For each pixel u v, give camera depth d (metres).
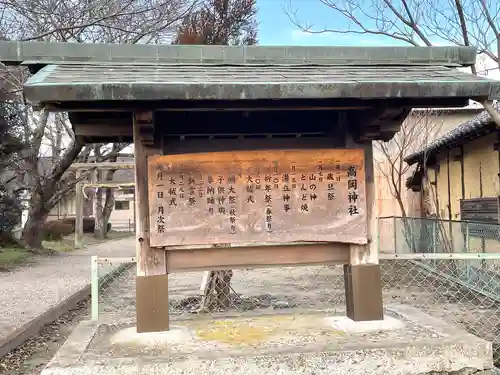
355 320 5.14
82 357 4.28
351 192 5.09
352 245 5.16
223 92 3.93
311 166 5.05
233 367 4.17
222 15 10.30
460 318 8.27
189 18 11.23
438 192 14.70
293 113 5.23
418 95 4.12
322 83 4.02
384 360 4.33
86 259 19.16
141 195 4.89
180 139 5.04
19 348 7.09
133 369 4.09
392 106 4.48
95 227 34.69
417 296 10.12
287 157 5.02
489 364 4.46
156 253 4.91
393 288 11.02
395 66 5.12
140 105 4.31
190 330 5.15
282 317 5.70
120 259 5.75
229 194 4.94
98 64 4.79
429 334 4.82
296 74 4.56
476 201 11.59
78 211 25.38
